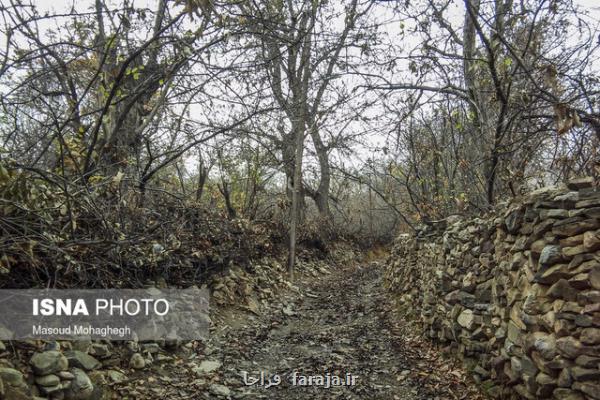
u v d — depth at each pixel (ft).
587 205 10.32
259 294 26.94
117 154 21.63
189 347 17.26
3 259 12.17
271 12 22.22
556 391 10.37
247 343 19.24
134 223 17.70
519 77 19.19
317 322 24.44
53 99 20.92
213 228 24.30
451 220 20.94
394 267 31.63
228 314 22.34
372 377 16.17
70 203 14.29
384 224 66.54
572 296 10.32
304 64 32.58
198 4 14.17
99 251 15.24
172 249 19.19
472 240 16.78
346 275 42.68
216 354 17.43
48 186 15.48
